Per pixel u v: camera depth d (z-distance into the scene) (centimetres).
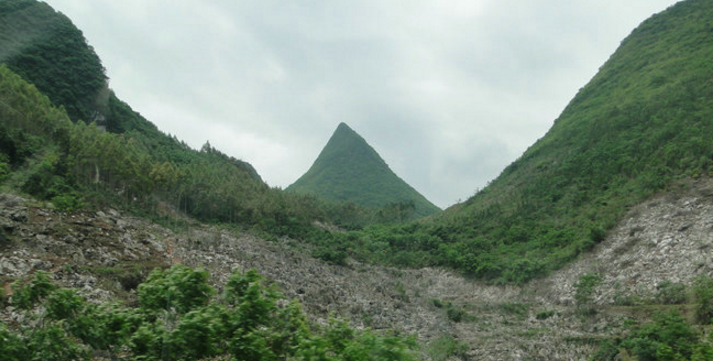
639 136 5838
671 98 6278
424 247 6228
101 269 2080
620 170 5338
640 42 10294
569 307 3325
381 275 4959
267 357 834
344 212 10262
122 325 947
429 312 3541
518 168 8688
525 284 4178
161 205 5091
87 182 4088
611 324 2731
